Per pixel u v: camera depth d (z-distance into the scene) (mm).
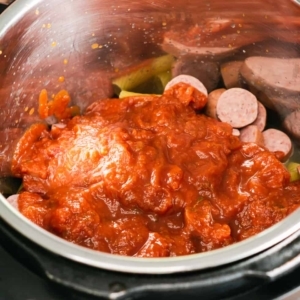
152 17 549
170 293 398
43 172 506
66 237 467
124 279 398
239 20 545
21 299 401
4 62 494
